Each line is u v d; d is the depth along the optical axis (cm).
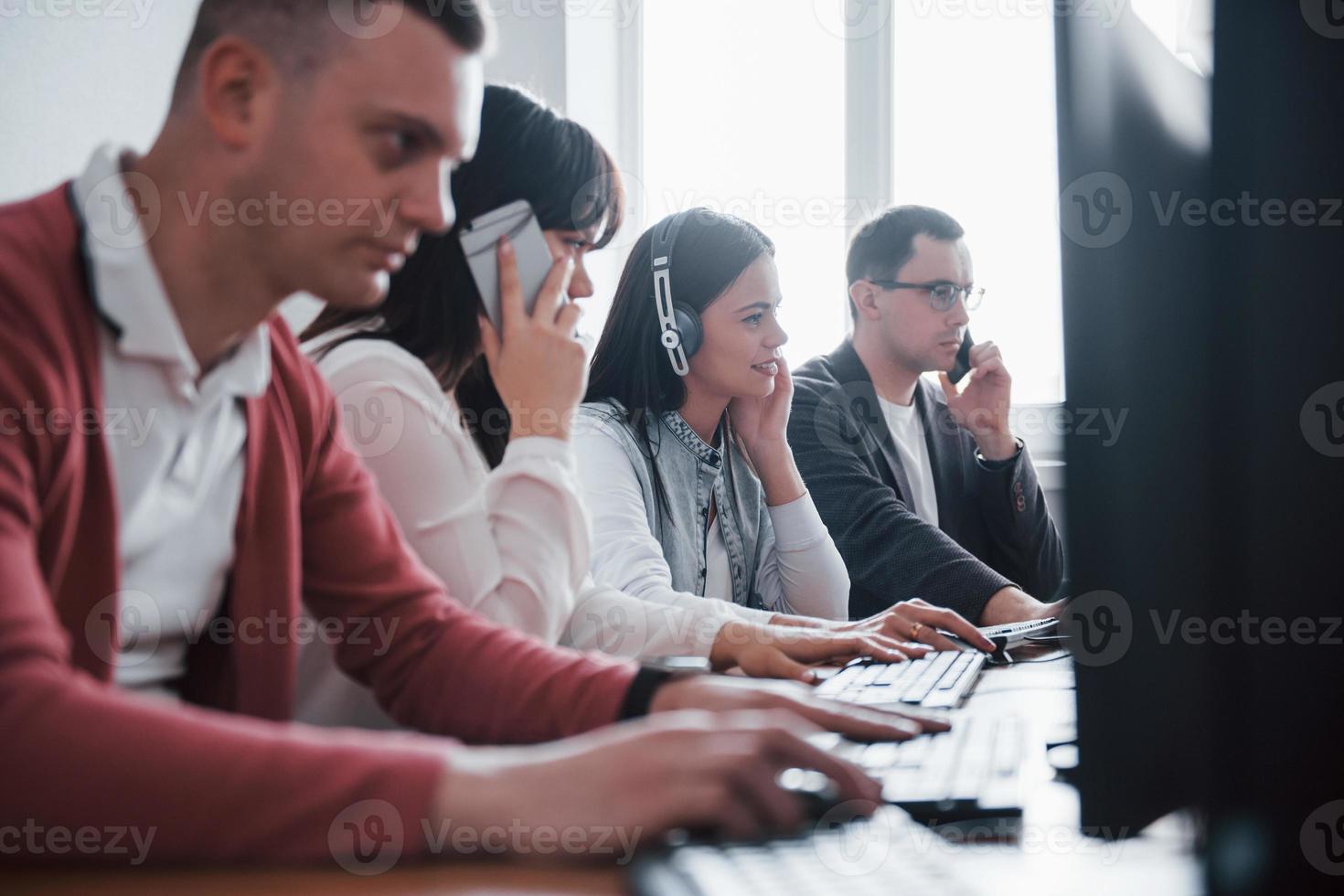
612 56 311
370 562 96
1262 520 53
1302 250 54
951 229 244
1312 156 54
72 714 52
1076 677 64
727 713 79
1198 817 56
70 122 187
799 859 51
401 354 121
